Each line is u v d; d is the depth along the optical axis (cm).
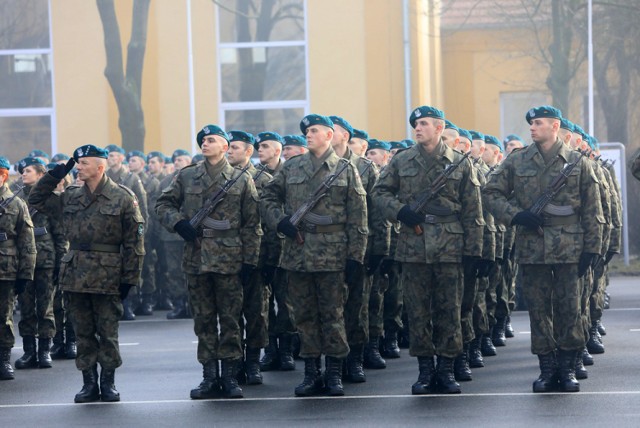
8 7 3400
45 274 1731
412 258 1384
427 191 1382
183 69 3347
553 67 3522
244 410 1320
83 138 3378
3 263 1582
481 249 1393
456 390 1398
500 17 4853
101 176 1390
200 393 1408
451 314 1395
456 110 4972
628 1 3766
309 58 3375
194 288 1416
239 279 1416
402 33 3347
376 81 3356
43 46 3403
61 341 1845
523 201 1390
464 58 4956
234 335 1417
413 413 1275
